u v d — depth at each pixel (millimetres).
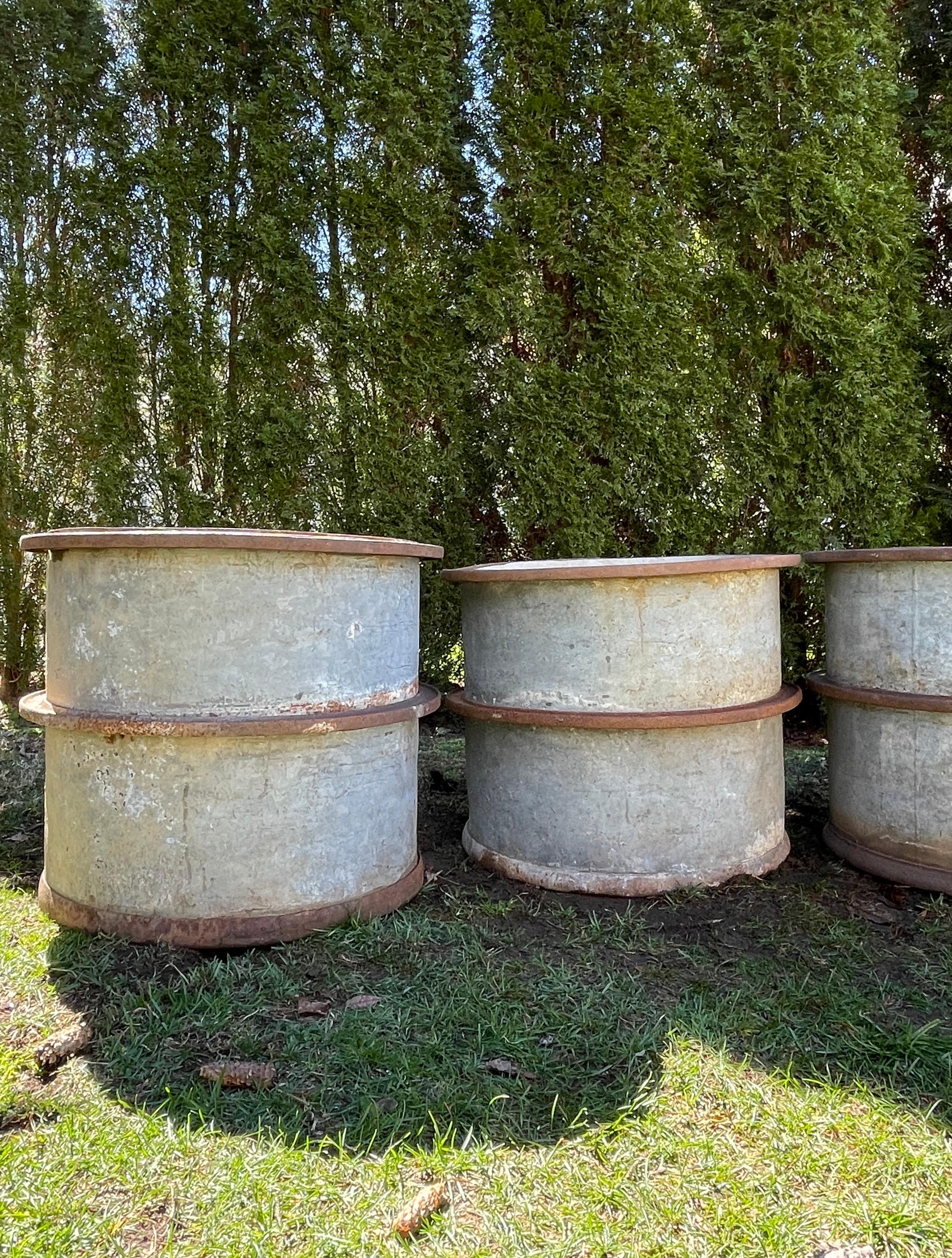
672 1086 1758
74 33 4957
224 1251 1334
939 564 2738
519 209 4438
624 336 4324
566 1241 1359
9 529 5160
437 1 4379
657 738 2721
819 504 4430
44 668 5438
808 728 5031
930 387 4812
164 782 2275
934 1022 1977
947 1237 1372
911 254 4504
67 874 2453
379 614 2518
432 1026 1965
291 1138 1587
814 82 4289
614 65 4320
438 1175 1502
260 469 4574
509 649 2869
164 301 4570
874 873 2949
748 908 2676
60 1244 1334
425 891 2787
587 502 4469
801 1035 1960
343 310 4457
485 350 4582
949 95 4695
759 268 4500
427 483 4582
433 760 4535
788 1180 1498
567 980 2199
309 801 2369
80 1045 1869
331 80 4461
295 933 2334
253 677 2266
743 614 2789
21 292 4898
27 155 4918
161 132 4598
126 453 4715
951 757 2748
